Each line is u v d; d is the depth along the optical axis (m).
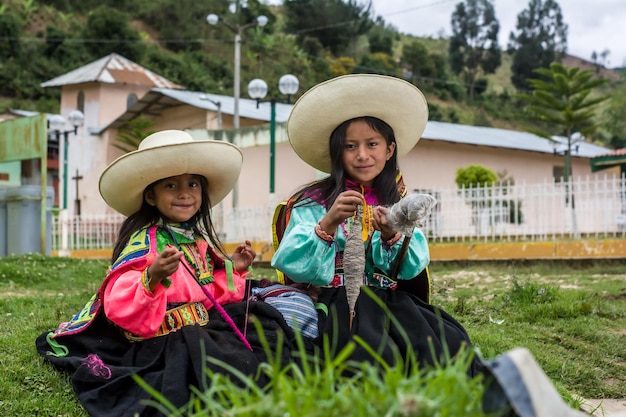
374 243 3.75
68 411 3.59
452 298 7.66
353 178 3.92
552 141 26.08
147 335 3.62
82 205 29.52
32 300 6.86
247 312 3.75
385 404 1.85
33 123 12.58
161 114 26.69
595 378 4.87
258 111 23.91
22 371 3.96
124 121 27.67
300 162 21.88
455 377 1.94
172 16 52.81
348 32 60.69
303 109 3.91
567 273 10.73
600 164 21.20
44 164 12.48
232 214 15.99
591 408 4.30
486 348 5.00
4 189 12.63
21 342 4.63
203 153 3.79
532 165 27.02
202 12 54.06
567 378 4.86
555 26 91.88
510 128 63.25
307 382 2.01
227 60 50.66
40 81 44.53
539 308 6.74
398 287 4.03
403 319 3.53
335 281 3.80
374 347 3.29
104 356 3.68
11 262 10.78
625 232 12.80
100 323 3.87
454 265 12.54
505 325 6.29
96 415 3.29
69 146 30.27
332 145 3.88
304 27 60.22
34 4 50.12
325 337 2.16
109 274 3.63
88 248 18.08
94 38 46.31
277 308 3.76
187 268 3.70
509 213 14.17
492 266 12.01
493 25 83.69
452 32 84.19
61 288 9.20
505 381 1.95
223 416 2.01
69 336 3.88
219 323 3.65
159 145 3.70
